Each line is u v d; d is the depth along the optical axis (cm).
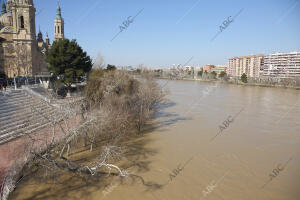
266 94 7362
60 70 3800
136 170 1784
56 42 3900
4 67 5744
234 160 2042
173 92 7375
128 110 2944
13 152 1633
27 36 5691
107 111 2298
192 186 1602
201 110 4306
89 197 1402
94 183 1555
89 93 2836
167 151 2200
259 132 2905
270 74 14212
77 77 3947
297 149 2327
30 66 5725
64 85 4219
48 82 3778
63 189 1459
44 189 1438
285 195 1520
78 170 1556
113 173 1700
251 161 2031
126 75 4072
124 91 3428
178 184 1617
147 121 3334
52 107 2534
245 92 7988
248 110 4388
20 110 2373
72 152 1988
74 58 3922
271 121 3503
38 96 2975
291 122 3447
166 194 1491
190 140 2536
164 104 4919
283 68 13612
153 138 2573
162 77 15838
